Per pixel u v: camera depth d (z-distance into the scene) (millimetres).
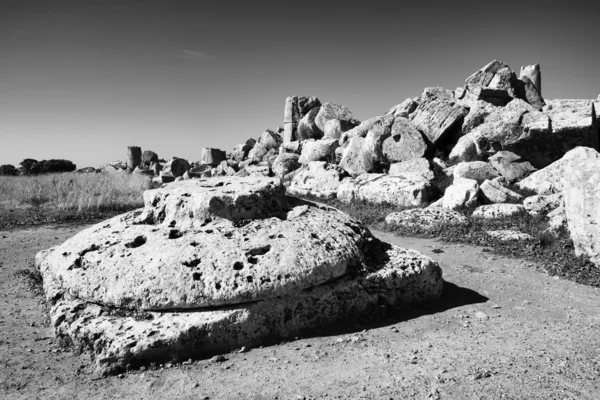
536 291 6219
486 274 7016
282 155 21266
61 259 5254
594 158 7227
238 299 4500
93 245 5297
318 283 4855
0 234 10820
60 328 4582
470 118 16391
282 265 4773
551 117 13867
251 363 4148
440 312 5414
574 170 7387
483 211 10430
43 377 4016
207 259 4801
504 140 14594
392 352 4301
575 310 5488
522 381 3680
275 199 6215
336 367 4027
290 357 4242
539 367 3922
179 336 4199
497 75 20438
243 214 5672
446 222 10000
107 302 4598
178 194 5871
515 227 9320
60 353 4488
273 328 4602
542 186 12031
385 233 10234
